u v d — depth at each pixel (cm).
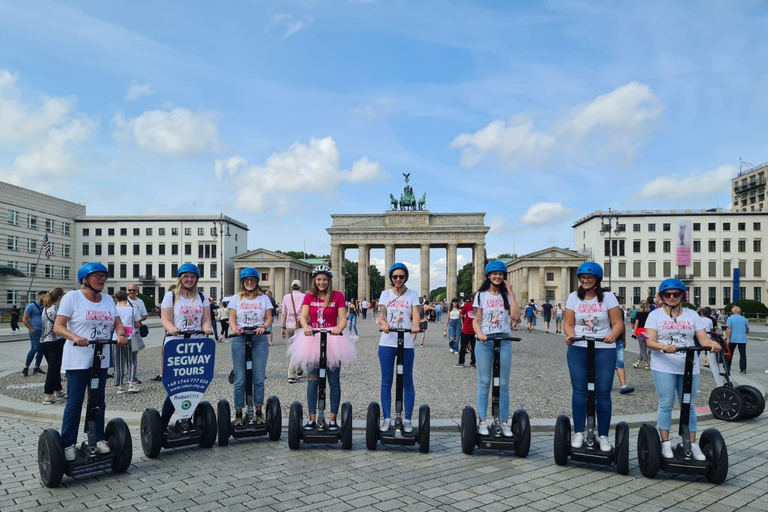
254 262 9406
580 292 721
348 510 554
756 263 8594
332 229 9181
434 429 902
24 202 7844
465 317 1692
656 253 8712
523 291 9362
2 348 2461
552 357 2019
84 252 9100
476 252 9112
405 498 589
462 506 568
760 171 10969
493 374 746
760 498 598
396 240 9138
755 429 940
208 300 825
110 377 1506
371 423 764
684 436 657
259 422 829
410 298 798
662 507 570
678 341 670
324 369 772
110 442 680
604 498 595
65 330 645
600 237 8838
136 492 607
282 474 669
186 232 9188
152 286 9150
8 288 7438
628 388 1263
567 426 712
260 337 852
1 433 885
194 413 805
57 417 1005
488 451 779
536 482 645
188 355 763
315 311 812
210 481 643
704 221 8700
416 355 2097
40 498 591
